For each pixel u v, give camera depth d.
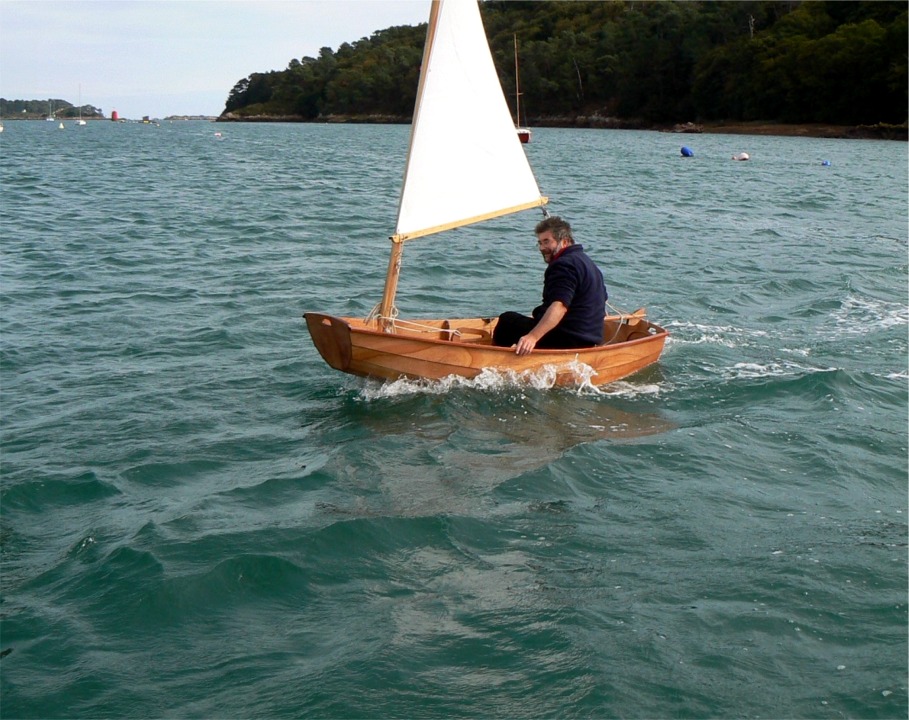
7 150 52.66
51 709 3.93
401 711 3.90
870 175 38.62
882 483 6.29
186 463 6.54
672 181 34.00
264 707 3.93
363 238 18.02
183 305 11.56
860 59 89.44
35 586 4.89
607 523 5.59
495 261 15.38
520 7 147.62
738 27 114.12
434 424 7.19
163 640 4.40
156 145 63.94
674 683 4.07
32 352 9.34
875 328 10.81
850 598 4.75
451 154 8.06
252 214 21.44
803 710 3.92
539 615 4.57
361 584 4.87
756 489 6.13
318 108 165.50
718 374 8.69
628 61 117.00
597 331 8.26
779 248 17.38
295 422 7.34
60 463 6.54
